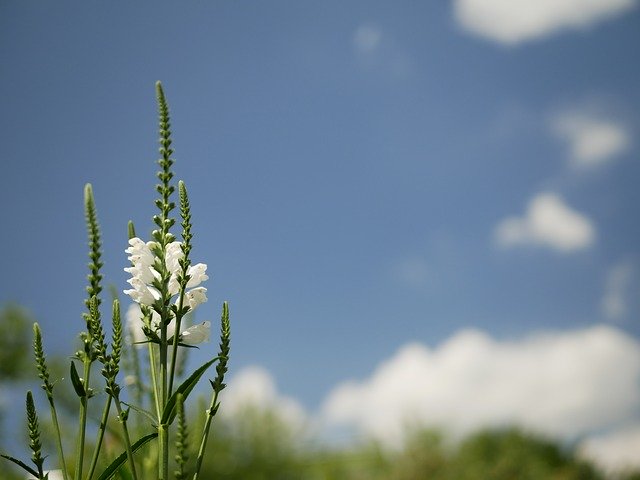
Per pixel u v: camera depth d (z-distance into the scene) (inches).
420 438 117.3
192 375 23.2
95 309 23.0
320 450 98.7
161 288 24.0
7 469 33.5
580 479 120.3
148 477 30.5
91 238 23.2
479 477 117.6
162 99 24.9
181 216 24.1
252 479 90.4
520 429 126.5
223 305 24.0
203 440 22.9
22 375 108.3
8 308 110.4
